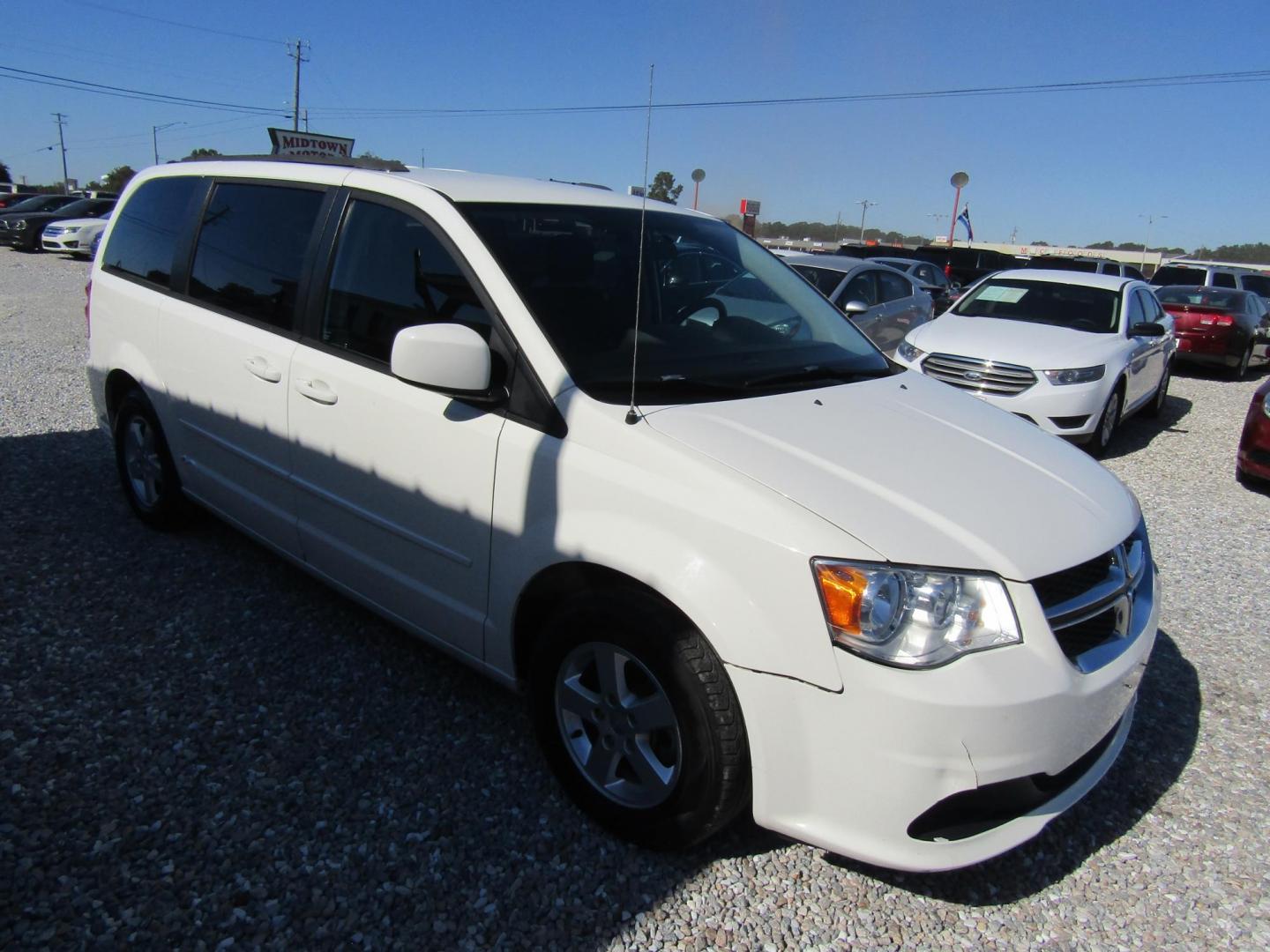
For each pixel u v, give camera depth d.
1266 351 14.77
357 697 3.21
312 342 3.30
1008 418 3.29
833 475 2.39
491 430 2.69
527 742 3.02
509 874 2.45
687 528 2.29
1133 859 2.69
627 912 2.35
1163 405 10.51
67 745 2.84
